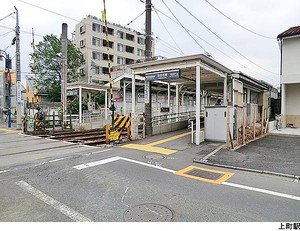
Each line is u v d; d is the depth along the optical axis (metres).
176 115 16.77
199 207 3.90
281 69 15.20
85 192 4.53
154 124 13.60
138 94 26.11
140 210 3.78
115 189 4.70
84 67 39.25
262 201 4.16
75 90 19.83
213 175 5.75
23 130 14.53
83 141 11.33
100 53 41.06
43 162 6.77
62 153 8.03
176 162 6.99
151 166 6.49
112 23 43.34
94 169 6.10
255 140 10.85
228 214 3.66
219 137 10.33
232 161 6.95
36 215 3.60
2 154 7.86
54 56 29.58
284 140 10.84
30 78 34.81
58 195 4.38
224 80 13.57
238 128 9.95
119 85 22.05
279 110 20.56
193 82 15.99
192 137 10.26
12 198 4.23
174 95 27.55
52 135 13.29
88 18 39.59
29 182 5.08
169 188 4.79
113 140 10.13
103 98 27.30
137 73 12.00
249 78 16.16
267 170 6.04
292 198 4.31
